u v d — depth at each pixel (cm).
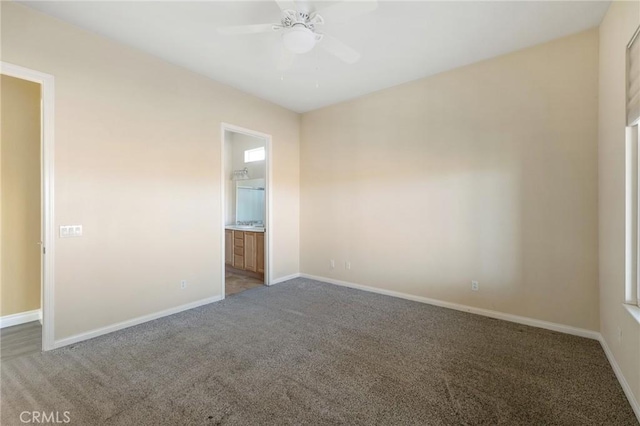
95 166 272
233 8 237
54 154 248
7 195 306
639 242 190
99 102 274
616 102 216
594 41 263
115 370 218
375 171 411
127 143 295
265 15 246
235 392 193
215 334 281
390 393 192
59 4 231
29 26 235
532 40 282
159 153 321
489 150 319
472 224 331
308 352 246
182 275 343
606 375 211
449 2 227
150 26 261
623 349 197
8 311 305
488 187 320
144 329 291
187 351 247
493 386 199
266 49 299
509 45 290
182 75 340
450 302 349
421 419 169
